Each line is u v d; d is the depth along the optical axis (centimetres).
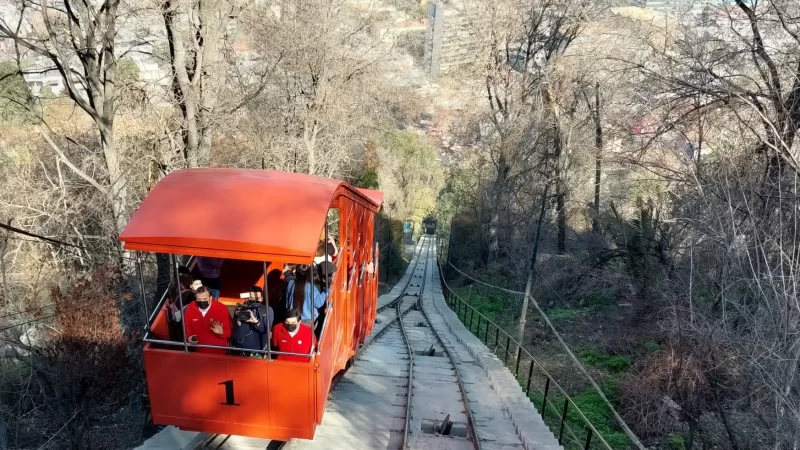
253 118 2453
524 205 3428
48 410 1453
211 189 748
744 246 870
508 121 3441
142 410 1474
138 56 1883
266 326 732
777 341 716
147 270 1889
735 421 987
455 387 1252
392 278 5156
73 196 1962
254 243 664
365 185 4481
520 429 982
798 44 984
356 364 1380
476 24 3581
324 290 809
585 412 1284
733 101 1041
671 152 1548
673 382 1026
